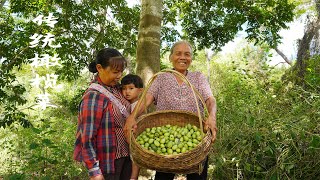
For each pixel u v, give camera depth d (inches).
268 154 140.8
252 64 260.7
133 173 117.3
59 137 226.5
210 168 166.1
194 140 101.3
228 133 150.0
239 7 323.6
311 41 328.5
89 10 333.7
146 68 195.8
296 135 136.9
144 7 204.8
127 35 378.6
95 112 85.9
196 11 363.9
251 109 160.6
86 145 84.2
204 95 113.4
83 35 331.3
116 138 93.0
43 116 407.2
